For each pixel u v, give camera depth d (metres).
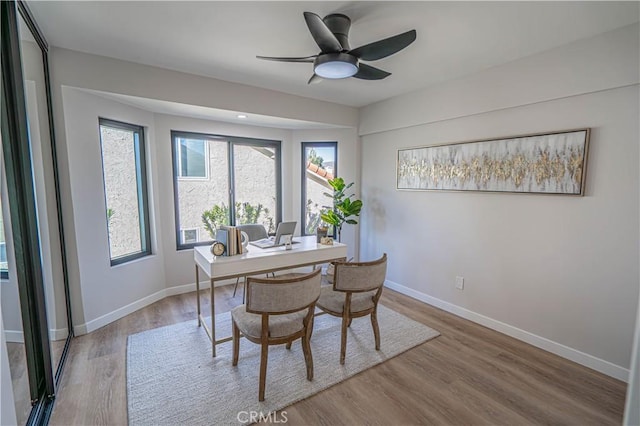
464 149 3.05
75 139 2.59
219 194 4.08
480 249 2.99
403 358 2.43
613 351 2.20
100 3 1.81
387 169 3.98
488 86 2.79
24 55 2.17
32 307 1.84
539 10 1.85
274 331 1.97
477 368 2.30
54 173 2.50
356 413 1.85
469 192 3.04
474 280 3.06
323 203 4.68
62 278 2.60
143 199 3.44
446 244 3.31
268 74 3.00
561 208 2.40
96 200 2.81
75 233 2.62
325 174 4.64
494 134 2.81
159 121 3.48
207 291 3.88
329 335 2.80
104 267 2.91
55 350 2.46
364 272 2.28
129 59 2.64
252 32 2.17
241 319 2.12
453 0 1.76
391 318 3.16
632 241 2.09
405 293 3.84
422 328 2.94
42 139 2.40
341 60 1.91
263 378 1.94
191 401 1.93
